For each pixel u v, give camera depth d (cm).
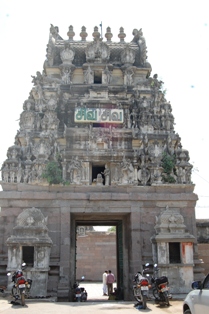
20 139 2672
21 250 2086
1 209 2345
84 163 2608
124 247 2558
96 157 2631
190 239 2220
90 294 3162
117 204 2420
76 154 2622
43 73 3147
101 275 4262
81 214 2484
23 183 2405
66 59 3084
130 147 2711
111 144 2698
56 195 2398
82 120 2742
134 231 2369
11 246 2086
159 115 2859
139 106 2880
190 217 2425
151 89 2998
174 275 2155
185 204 2448
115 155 2638
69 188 2439
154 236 2286
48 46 3133
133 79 3092
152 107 2891
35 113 2772
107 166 2662
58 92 2878
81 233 4428
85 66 3048
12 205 2352
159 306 1680
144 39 3284
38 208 2370
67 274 2242
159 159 2586
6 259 2245
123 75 3100
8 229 2308
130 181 2523
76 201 2406
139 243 2345
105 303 1795
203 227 2864
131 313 1442
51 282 2219
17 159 2503
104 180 2700
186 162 2584
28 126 2717
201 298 955
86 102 2867
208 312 897
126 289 2452
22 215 2236
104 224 3116
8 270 2042
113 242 4359
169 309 1594
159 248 2211
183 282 2144
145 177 2550
